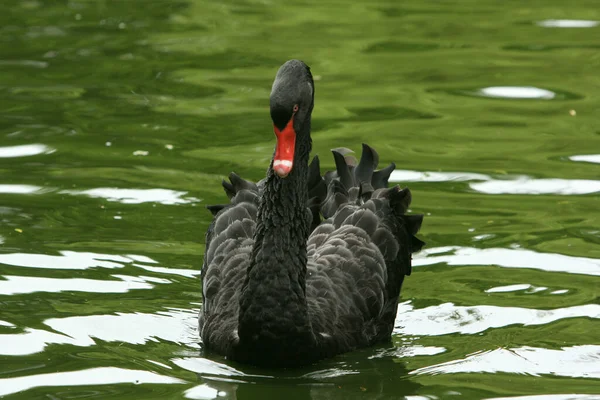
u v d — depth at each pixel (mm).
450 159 16438
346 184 12477
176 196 14891
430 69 21516
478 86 20391
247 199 12039
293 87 9891
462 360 10609
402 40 23656
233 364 10484
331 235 11672
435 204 14680
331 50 22891
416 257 13117
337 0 27625
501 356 10656
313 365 10477
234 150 16844
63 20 25203
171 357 10609
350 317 10883
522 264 12836
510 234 13648
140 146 17016
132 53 22500
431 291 12281
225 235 11586
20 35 23703
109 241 13398
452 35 24062
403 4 27156
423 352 10844
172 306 11828
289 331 10211
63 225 13852
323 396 9812
